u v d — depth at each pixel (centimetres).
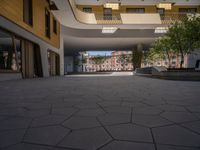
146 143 203
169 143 203
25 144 202
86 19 2381
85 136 224
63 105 397
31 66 1488
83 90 654
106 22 2441
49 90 652
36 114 324
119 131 240
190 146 195
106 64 11381
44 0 1719
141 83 945
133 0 2652
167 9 2755
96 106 387
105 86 793
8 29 1062
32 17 1421
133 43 3225
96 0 2602
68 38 2750
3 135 228
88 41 3008
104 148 192
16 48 1238
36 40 1519
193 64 2556
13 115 318
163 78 1285
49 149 190
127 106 386
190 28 1241
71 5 1847
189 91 615
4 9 1004
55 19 2166
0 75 1030
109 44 3319
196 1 2689
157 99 466
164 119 292
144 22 2450
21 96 515
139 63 3250
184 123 271
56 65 2356
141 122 277
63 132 237
